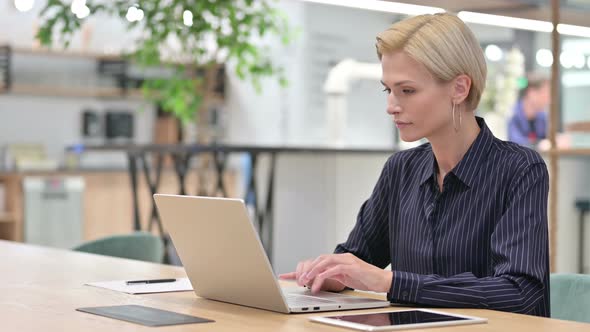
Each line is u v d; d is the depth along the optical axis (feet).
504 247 6.37
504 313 5.93
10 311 5.99
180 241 6.52
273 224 21.59
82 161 31.17
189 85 21.02
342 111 24.34
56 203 28.55
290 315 5.84
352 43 32.50
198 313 5.91
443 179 6.84
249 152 18.57
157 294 6.84
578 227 16.57
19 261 9.09
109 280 7.64
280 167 21.56
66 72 30.78
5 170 28.22
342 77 24.21
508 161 6.66
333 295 6.69
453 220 6.80
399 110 6.54
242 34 18.56
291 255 21.36
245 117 32.83
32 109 30.40
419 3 12.00
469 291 6.14
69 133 31.22
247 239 5.80
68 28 17.28
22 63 30.07
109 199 29.66
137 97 31.86
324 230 20.74
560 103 13.37
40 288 7.15
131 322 5.54
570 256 16.48
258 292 6.00
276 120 31.91
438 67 6.39
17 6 24.34
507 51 25.90
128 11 17.76
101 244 10.85
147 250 10.91
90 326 5.40
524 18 12.78
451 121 6.59
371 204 7.70
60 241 28.66
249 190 19.89
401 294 6.14
